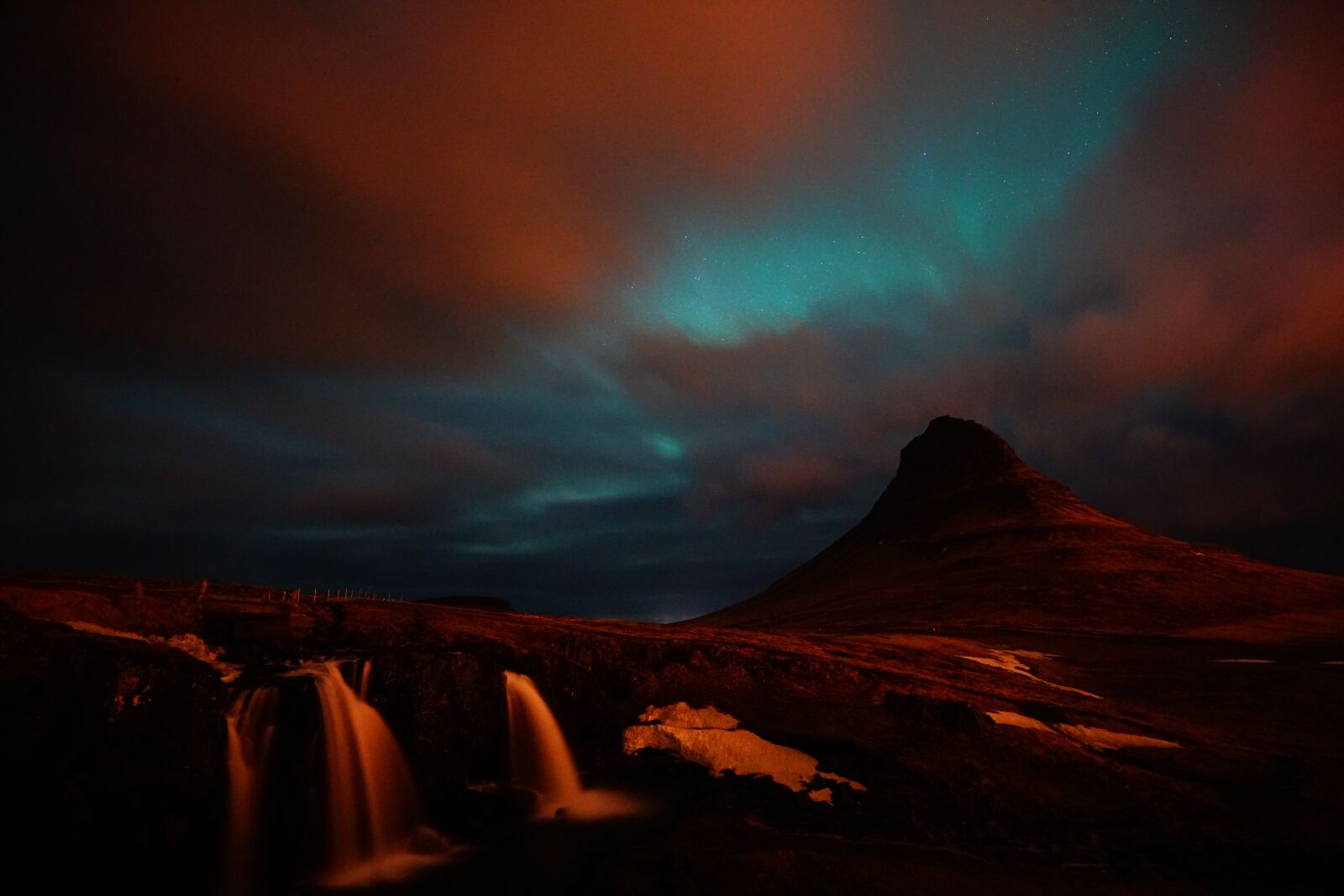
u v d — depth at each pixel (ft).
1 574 73.97
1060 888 43.86
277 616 70.54
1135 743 79.92
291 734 51.96
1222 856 52.16
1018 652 173.47
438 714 62.28
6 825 36.01
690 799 62.90
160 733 42.78
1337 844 53.88
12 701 37.68
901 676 96.58
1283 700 115.85
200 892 43.19
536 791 63.98
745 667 91.25
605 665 85.20
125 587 70.38
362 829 54.54
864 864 44.96
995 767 69.36
